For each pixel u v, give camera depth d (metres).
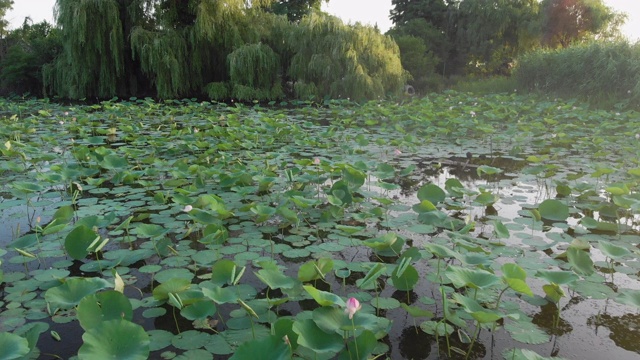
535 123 9.35
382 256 3.48
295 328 1.98
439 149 8.25
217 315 2.63
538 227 4.14
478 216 4.45
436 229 4.06
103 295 2.30
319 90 17.39
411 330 2.50
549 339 2.42
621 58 13.90
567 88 15.88
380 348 2.31
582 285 2.98
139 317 2.60
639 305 2.41
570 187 5.05
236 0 17.77
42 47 20.31
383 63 17.45
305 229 4.07
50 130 9.81
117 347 1.87
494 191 5.40
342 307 2.18
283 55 18.59
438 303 2.78
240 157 7.12
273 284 2.48
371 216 4.34
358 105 15.77
